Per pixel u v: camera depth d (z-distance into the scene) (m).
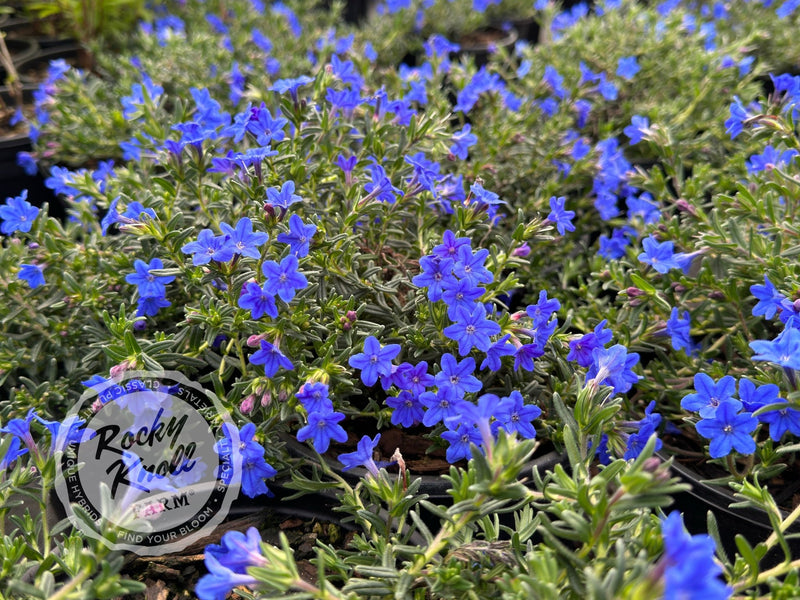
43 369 0.26
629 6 0.50
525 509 0.18
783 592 0.14
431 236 0.26
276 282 0.18
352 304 0.21
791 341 0.17
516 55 0.48
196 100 0.26
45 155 0.38
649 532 0.15
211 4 0.55
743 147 0.35
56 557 0.16
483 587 0.16
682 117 0.37
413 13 0.58
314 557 0.20
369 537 0.20
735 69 0.39
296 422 0.23
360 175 0.26
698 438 0.24
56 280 0.26
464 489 0.15
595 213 0.35
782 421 0.18
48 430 0.20
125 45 0.51
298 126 0.26
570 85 0.38
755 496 0.17
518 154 0.34
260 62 0.44
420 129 0.26
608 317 0.25
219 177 0.27
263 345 0.19
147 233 0.21
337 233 0.24
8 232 0.25
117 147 0.38
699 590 0.10
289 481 0.21
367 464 0.18
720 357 0.27
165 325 0.26
